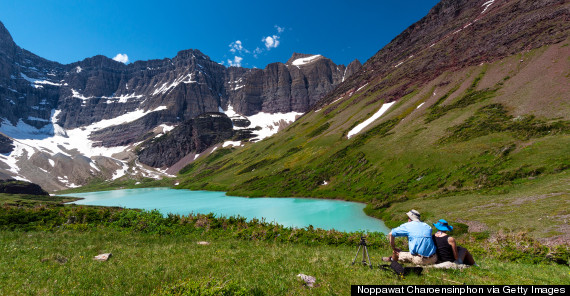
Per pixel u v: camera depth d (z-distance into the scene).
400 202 73.12
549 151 63.56
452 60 170.88
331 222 67.88
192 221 23.50
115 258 12.05
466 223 41.62
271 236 21.22
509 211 41.38
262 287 8.19
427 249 9.27
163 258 12.11
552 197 41.44
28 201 151.38
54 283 8.45
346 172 116.12
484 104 108.19
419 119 129.50
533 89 99.38
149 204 130.38
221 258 12.30
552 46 116.12
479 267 9.75
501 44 145.50
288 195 120.31
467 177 70.88
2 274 9.09
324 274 9.64
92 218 22.50
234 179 187.25
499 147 76.50
